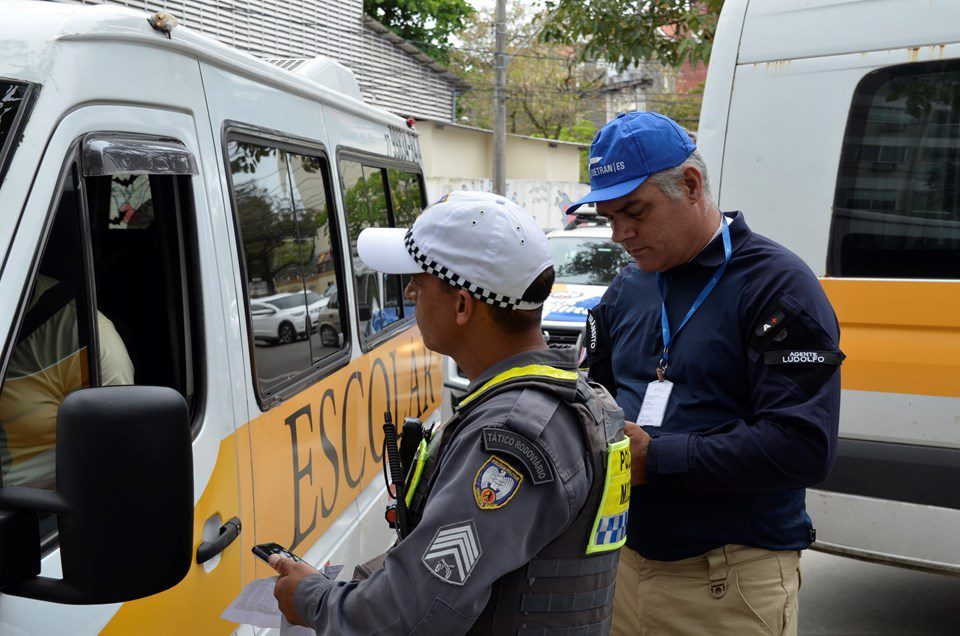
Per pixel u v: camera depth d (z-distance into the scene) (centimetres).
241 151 236
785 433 200
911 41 328
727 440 205
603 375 259
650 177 215
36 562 129
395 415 384
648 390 229
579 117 3497
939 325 323
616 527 147
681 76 2664
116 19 173
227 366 212
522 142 2777
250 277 236
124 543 122
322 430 285
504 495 131
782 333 206
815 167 347
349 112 359
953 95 322
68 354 164
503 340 150
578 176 3083
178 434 126
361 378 336
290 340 264
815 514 349
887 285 332
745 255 218
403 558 133
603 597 146
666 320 228
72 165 156
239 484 215
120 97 173
